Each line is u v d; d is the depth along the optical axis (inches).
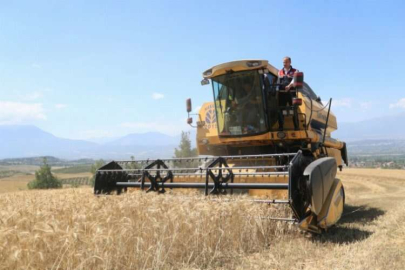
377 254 189.6
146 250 163.0
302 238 228.4
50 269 137.4
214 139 383.6
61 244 140.3
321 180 230.5
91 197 281.6
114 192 309.7
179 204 211.2
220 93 366.0
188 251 183.3
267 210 233.1
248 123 351.6
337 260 181.5
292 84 332.5
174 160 311.0
